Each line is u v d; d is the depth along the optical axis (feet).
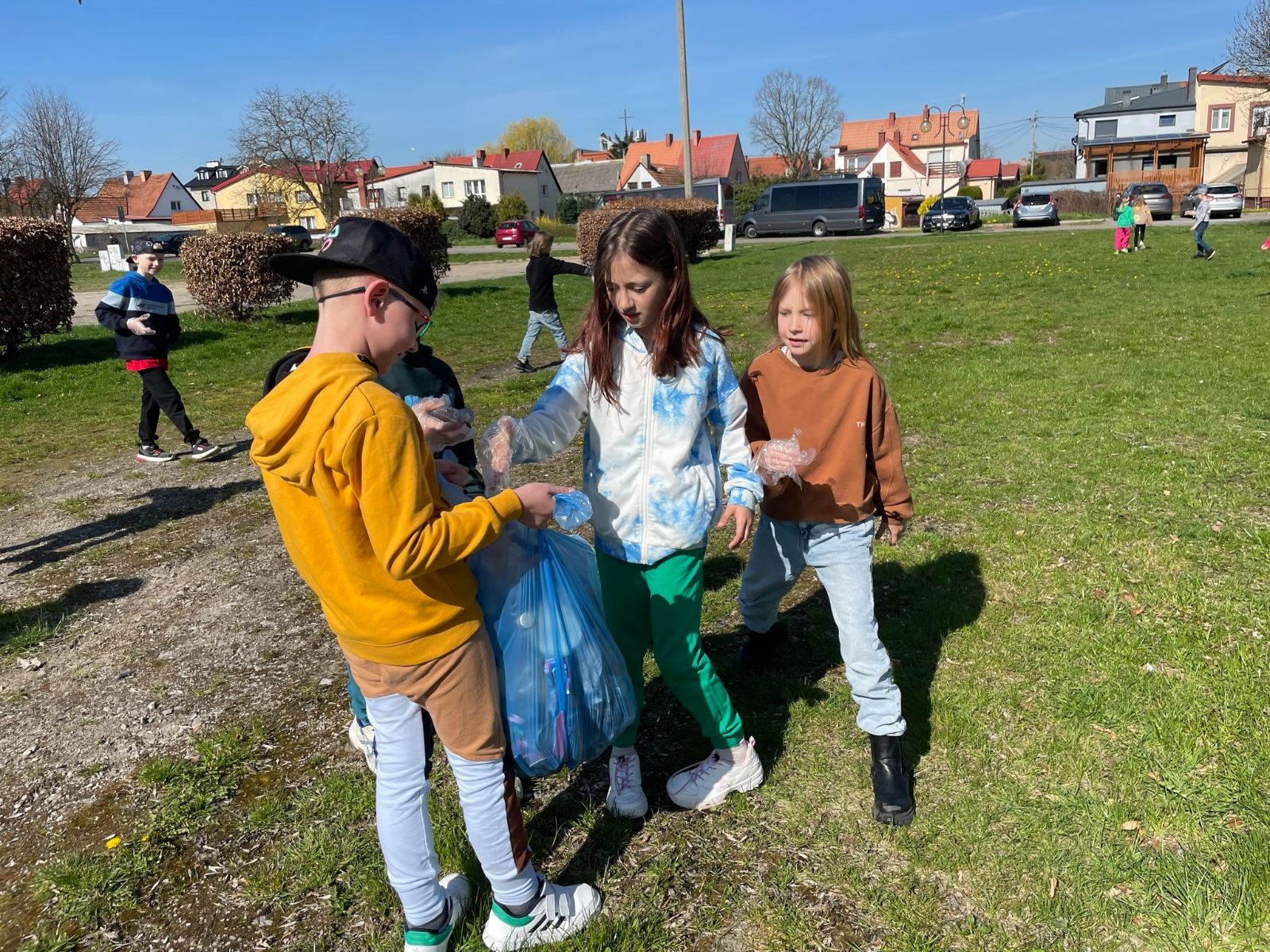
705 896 7.64
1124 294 43.04
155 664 12.53
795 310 8.27
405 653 5.88
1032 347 31.53
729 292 55.98
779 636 11.30
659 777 9.23
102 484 21.63
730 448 7.99
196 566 16.20
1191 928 6.93
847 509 8.71
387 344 5.82
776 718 10.07
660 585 7.82
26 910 8.00
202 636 13.32
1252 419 20.13
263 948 7.41
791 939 7.16
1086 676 10.32
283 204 191.93
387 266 5.62
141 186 261.03
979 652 11.05
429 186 229.25
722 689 8.44
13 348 38.63
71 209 151.02
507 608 6.61
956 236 97.45
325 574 5.82
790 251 87.61
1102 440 19.27
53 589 15.38
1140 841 7.86
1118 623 11.44
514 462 7.20
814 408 8.63
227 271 46.80
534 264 33.55
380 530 5.35
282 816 9.02
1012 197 176.86
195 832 8.86
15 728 11.05
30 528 18.62
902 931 7.14
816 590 13.20
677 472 7.57
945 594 12.67
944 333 35.96
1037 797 8.51
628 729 8.35
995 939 7.01
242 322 48.08
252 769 9.87
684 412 7.45
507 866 6.74
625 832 8.42
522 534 6.75
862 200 119.34
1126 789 8.45
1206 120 182.09
